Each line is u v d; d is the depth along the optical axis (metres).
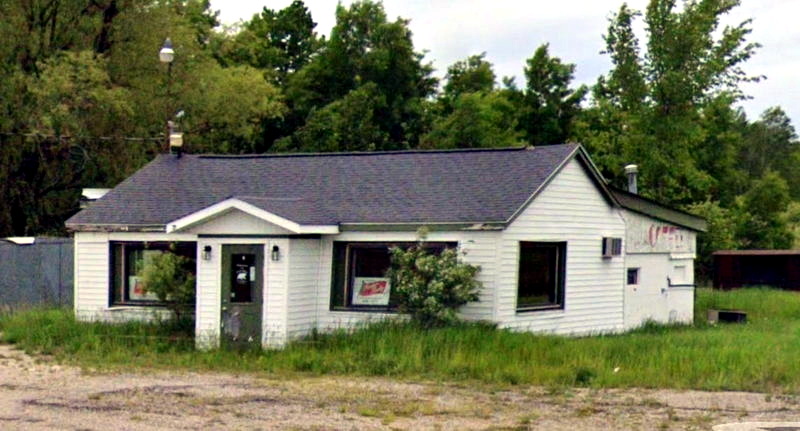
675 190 45.91
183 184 23.73
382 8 57.59
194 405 13.47
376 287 20.34
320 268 20.52
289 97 56.03
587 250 22.78
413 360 16.97
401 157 23.33
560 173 21.69
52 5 36.19
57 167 37.12
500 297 19.73
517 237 20.27
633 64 44.66
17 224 37.66
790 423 12.36
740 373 15.88
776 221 58.16
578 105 58.34
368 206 20.95
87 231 22.53
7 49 35.47
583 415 12.91
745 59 44.34
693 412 13.16
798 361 16.73
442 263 19.27
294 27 62.31
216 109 40.12
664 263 26.34
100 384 15.42
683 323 26.58
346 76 57.03
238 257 19.78
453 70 63.09
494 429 11.88
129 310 22.16
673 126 44.03
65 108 33.88
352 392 14.75
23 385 15.25
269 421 12.30
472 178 21.55
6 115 34.91
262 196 22.36
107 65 37.03
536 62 58.44
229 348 19.53
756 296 33.25
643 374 15.88
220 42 45.88
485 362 16.72
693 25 43.66
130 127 37.06
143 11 37.72
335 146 50.12
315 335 19.88
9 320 22.50
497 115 55.28
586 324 22.69
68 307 25.45
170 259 21.27
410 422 12.32
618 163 44.88
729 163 57.81
